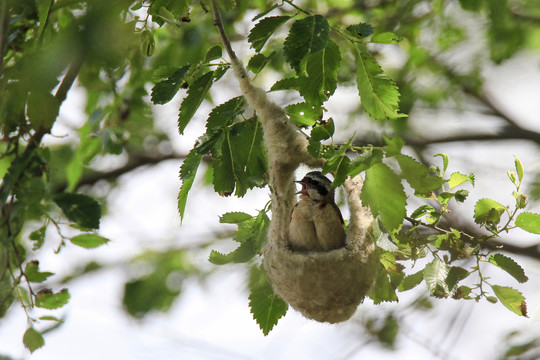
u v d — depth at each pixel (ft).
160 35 47.57
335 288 34.32
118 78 43.73
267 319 35.78
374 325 52.65
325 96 27.02
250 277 44.86
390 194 26.03
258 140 33.09
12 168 33.17
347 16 58.03
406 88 60.23
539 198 59.82
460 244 31.53
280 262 34.27
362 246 34.53
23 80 18.34
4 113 29.84
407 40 58.29
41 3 29.63
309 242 37.27
